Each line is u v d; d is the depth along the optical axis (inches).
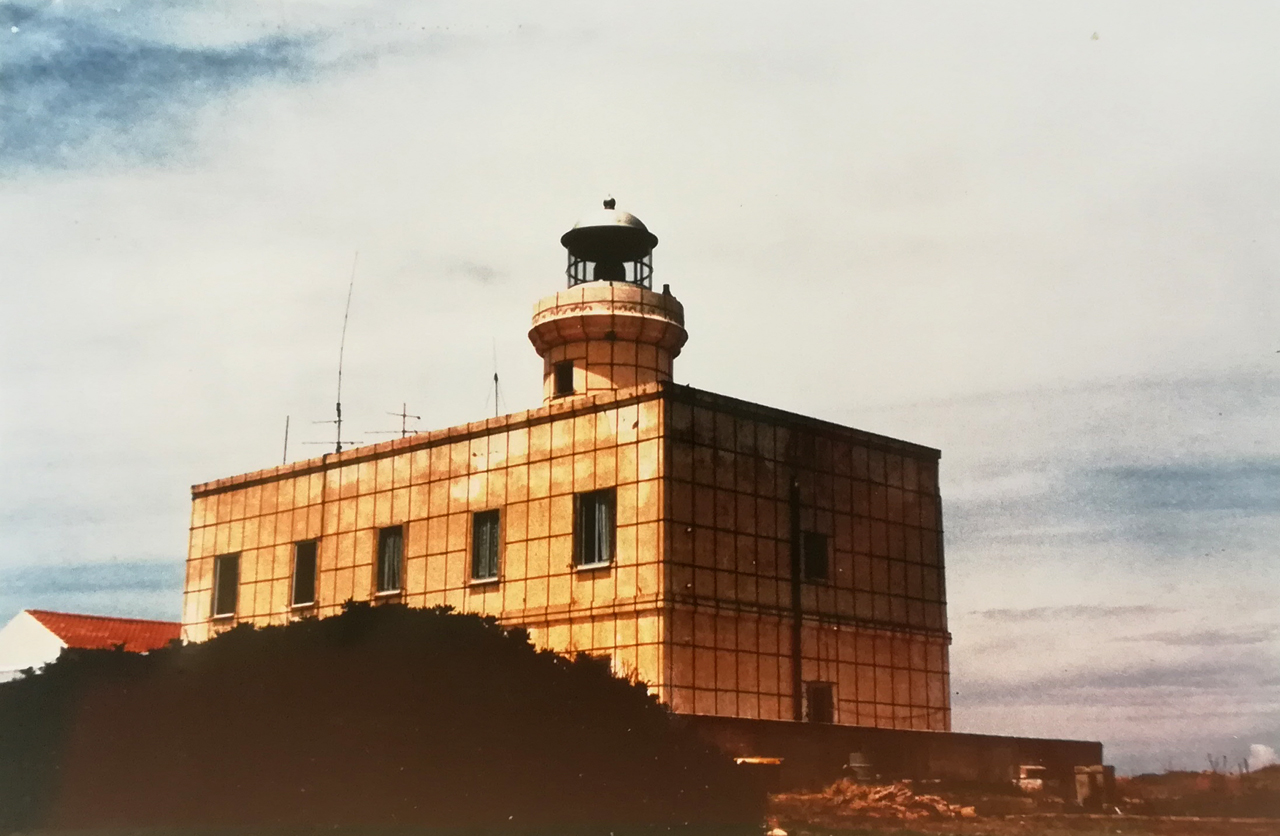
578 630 1679.4
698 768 1316.4
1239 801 1465.3
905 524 1926.7
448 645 1298.0
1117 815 1386.6
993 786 1665.8
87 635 2346.2
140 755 1252.5
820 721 1744.6
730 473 1711.4
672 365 1955.0
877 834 1192.2
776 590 1731.1
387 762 1222.3
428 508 1905.8
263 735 1242.6
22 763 1258.6
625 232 1958.7
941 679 1921.8
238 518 2172.7
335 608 1988.2
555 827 1209.4
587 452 1727.4
